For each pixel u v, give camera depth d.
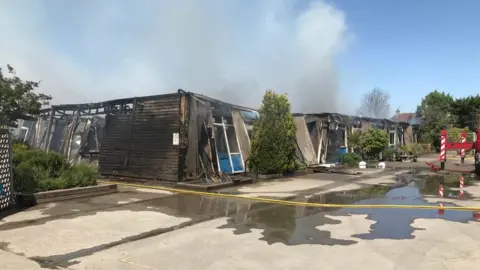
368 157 22.78
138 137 13.81
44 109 18.27
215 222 7.28
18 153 10.48
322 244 5.78
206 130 13.51
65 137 16.88
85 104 16.25
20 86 15.88
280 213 8.11
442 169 17.52
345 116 22.23
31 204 8.84
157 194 10.62
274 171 14.78
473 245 5.69
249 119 16.14
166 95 13.15
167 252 5.39
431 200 9.65
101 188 10.59
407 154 25.47
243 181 12.91
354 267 4.76
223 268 4.75
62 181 9.96
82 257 5.16
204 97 13.59
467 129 34.59
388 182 13.46
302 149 18.27
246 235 6.32
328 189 11.66
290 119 15.17
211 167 13.28
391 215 7.88
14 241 5.89
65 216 7.68
